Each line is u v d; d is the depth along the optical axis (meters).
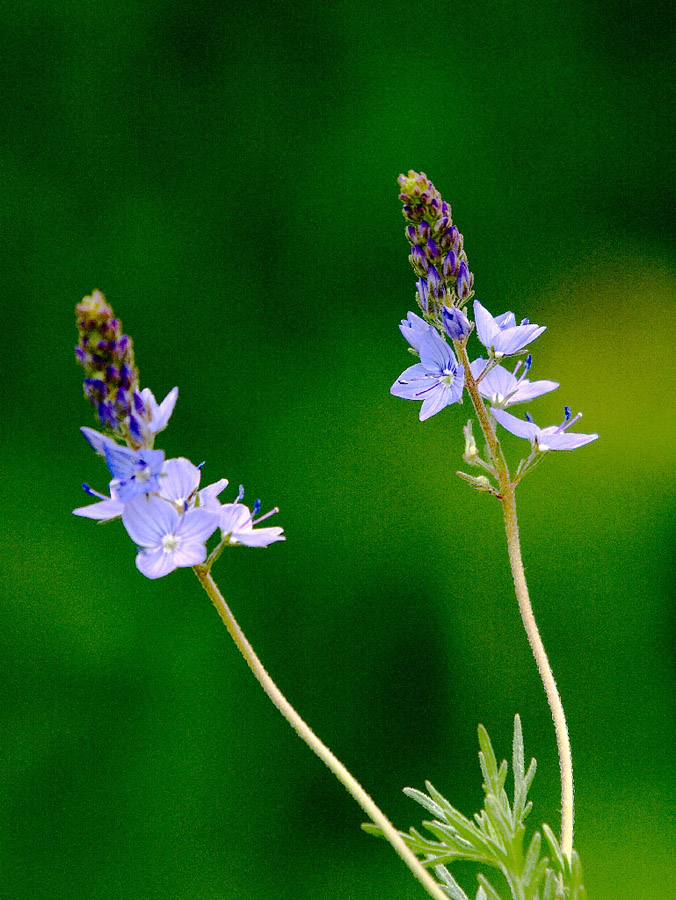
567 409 0.58
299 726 0.55
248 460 1.18
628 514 1.15
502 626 1.11
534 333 0.58
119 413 0.56
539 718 1.09
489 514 1.13
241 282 1.22
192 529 0.55
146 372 1.20
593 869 1.05
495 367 0.58
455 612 1.12
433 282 0.58
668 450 1.20
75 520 1.12
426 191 0.58
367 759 1.10
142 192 1.23
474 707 1.10
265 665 1.10
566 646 1.11
